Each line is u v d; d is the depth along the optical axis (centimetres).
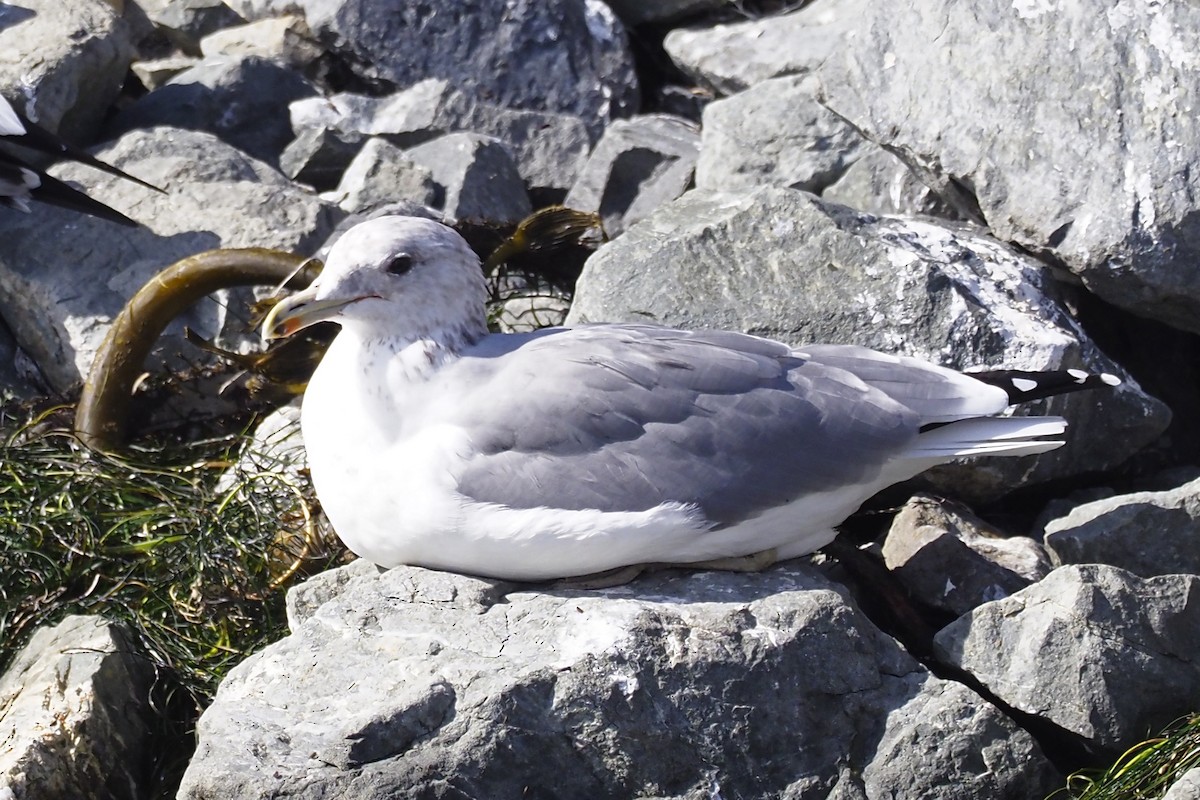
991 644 884
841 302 1074
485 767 803
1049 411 1052
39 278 1291
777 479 883
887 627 960
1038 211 1123
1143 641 875
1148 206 1084
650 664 829
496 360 904
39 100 1437
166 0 1711
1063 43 1148
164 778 967
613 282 1112
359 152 1477
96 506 1163
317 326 1235
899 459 909
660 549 878
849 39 1240
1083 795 834
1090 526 986
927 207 1284
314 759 796
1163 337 1195
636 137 1482
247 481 1127
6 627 1073
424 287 895
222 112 1527
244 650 1048
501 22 1602
